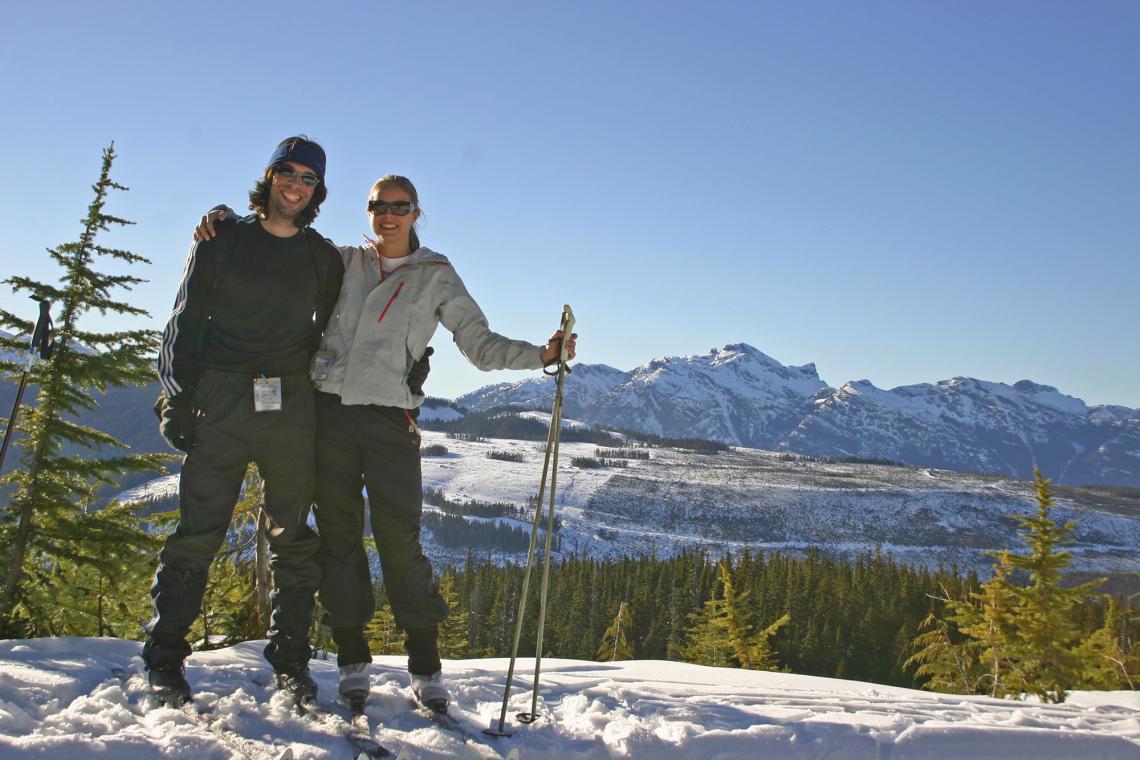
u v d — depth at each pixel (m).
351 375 3.21
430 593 3.39
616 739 3.22
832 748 3.41
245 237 3.12
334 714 3.10
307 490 3.26
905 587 68.69
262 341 3.15
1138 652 22.19
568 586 81.06
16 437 13.72
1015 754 3.56
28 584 13.77
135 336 13.59
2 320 12.88
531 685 4.09
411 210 3.35
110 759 2.47
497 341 3.41
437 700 3.27
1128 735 3.91
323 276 3.25
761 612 69.56
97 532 13.67
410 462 3.31
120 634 15.02
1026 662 17.55
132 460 13.91
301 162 3.08
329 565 3.31
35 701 2.91
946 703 4.66
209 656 3.69
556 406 3.40
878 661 65.25
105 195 13.40
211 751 2.60
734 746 3.31
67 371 13.37
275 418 3.14
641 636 74.00
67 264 13.24
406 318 3.28
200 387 3.13
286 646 3.21
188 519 3.12
